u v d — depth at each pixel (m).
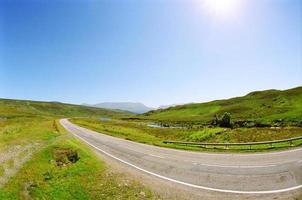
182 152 28.97
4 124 61.72
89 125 87.88
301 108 86.31
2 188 14.12
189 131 60.78
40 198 13.28
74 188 14.82
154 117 175.50
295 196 13.03
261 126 59.09
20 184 15.00
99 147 33.53
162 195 13.85
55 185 15.29
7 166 18.67
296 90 131.62
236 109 132.25
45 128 53.59
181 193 14.14
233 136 44.72
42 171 18.03
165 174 18.39
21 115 132.25
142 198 13.43
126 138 47.19
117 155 27.02
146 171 19.39
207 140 46.97
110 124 105.38
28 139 33.22
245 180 16.17
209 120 113.56
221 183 15.79
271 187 14.59
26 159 20.67
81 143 34.69
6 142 29.91
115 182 15.99
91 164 20.39
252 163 21.03
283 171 17.83
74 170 18.45
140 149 31.89
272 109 104.50
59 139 34.56
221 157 24.73
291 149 27.97
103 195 13.84
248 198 13.12
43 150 23.75
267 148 29.73
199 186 15.35
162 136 61.31
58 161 21.45
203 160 23.31
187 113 164.62
